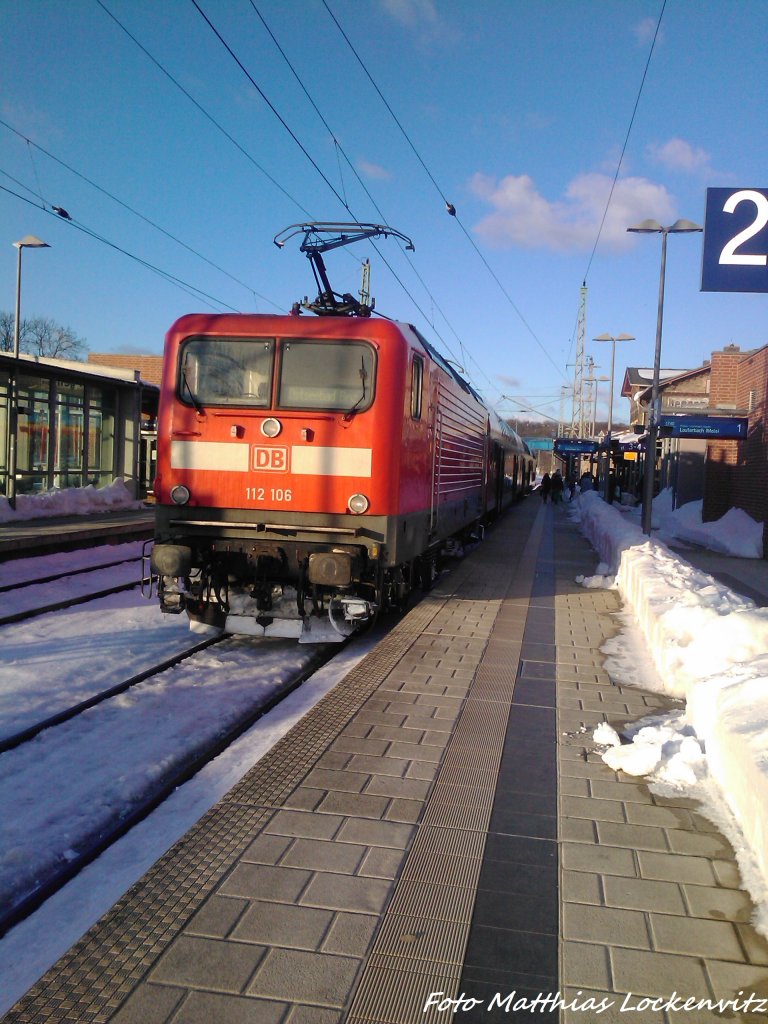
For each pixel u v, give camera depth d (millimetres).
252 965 2807
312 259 10758
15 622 8781
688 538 20969
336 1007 2611
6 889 3627
